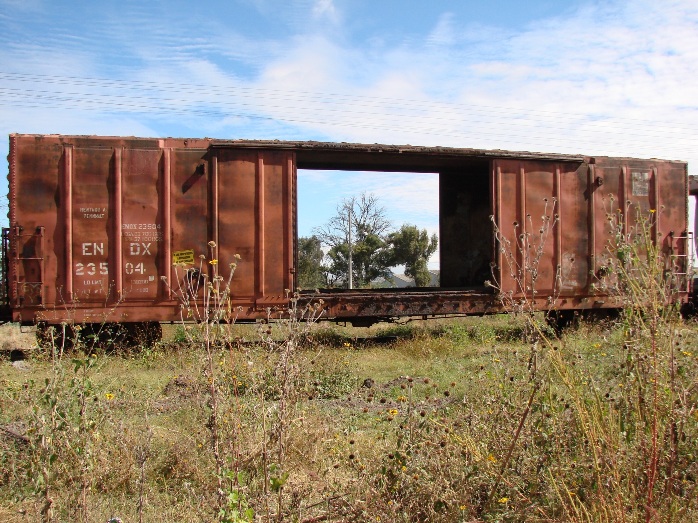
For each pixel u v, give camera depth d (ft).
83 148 35.37
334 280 146.82
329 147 38.24
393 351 37.47
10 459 14.67
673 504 10.18
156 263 35.78
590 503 10.89
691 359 12.08
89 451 13.62
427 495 11.61
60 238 34.78
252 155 37.24
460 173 51.03
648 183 45.44
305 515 11.65
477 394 15.90
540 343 15.20
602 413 12.01
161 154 36.24
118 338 35.24
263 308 36.76
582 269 42.93
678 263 45.39
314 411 18.47
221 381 14.37
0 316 34.88
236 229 36.78
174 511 13.10
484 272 51.88
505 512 11.10
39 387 20.57
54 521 11.76
